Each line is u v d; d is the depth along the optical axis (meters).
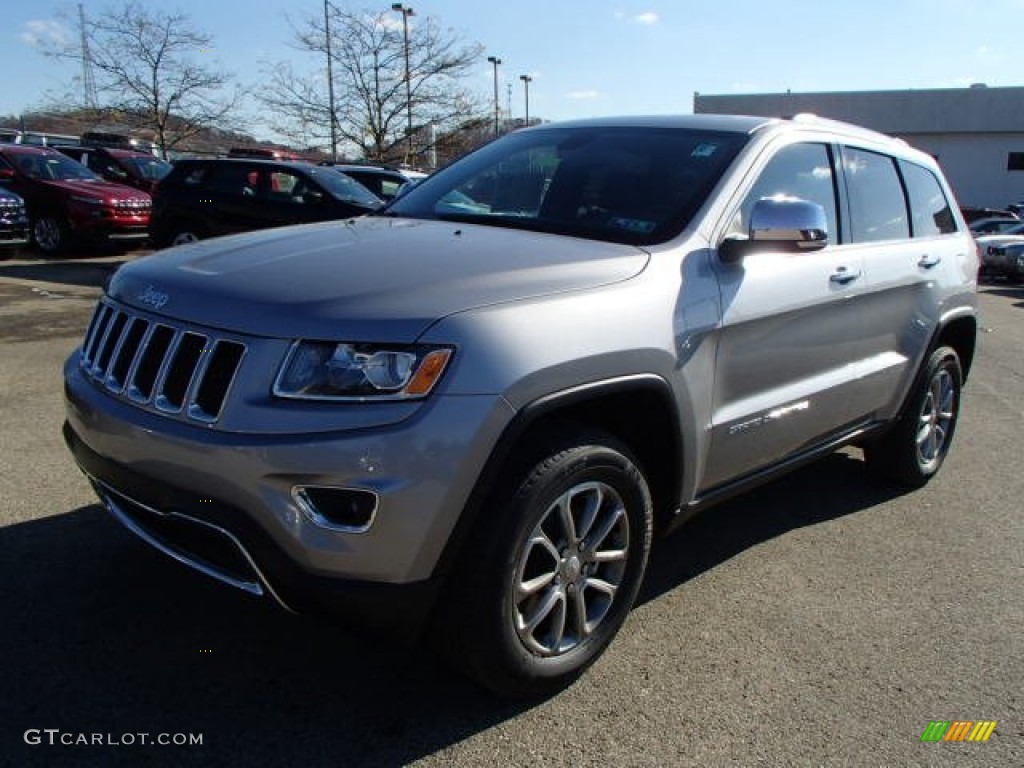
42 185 14.63
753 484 3.62
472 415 2.36
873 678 3.07
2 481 4.33
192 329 2.54
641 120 4.02
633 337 2.76
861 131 4.41
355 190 12.05
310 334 2.37
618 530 2.94
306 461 2.28
